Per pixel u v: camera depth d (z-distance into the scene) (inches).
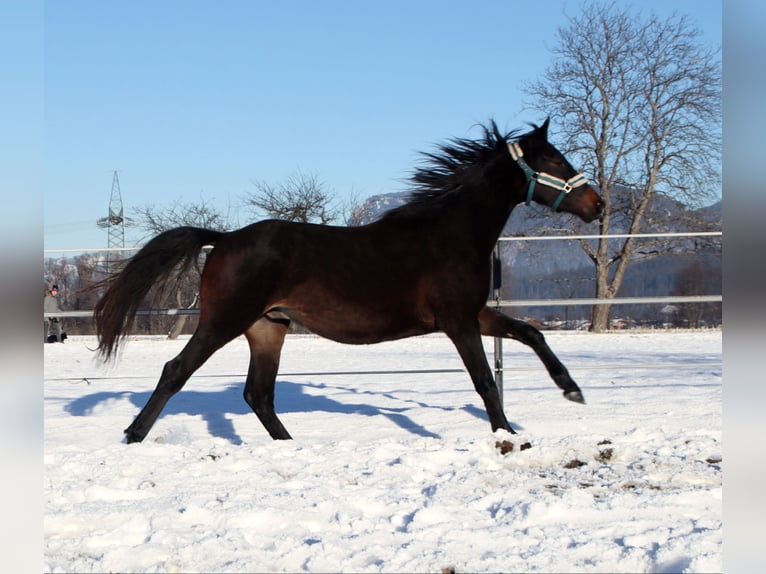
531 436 213.3
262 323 251.8
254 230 238.2
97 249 343.0
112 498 169.2
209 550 131.6
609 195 1266.0
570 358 593.9
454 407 333.7
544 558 126.0
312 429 280.7
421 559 126.0
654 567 121.9
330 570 123.3
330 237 240.1
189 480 180.4
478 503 160.4
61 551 136.1
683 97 1222.3
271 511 150.6
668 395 366.6
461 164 261.4
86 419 305.6
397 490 171.2
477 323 239.5
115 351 243.8
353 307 236.2
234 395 388.8
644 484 174.4
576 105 1270.9
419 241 239.1
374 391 404.5
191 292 529.3
